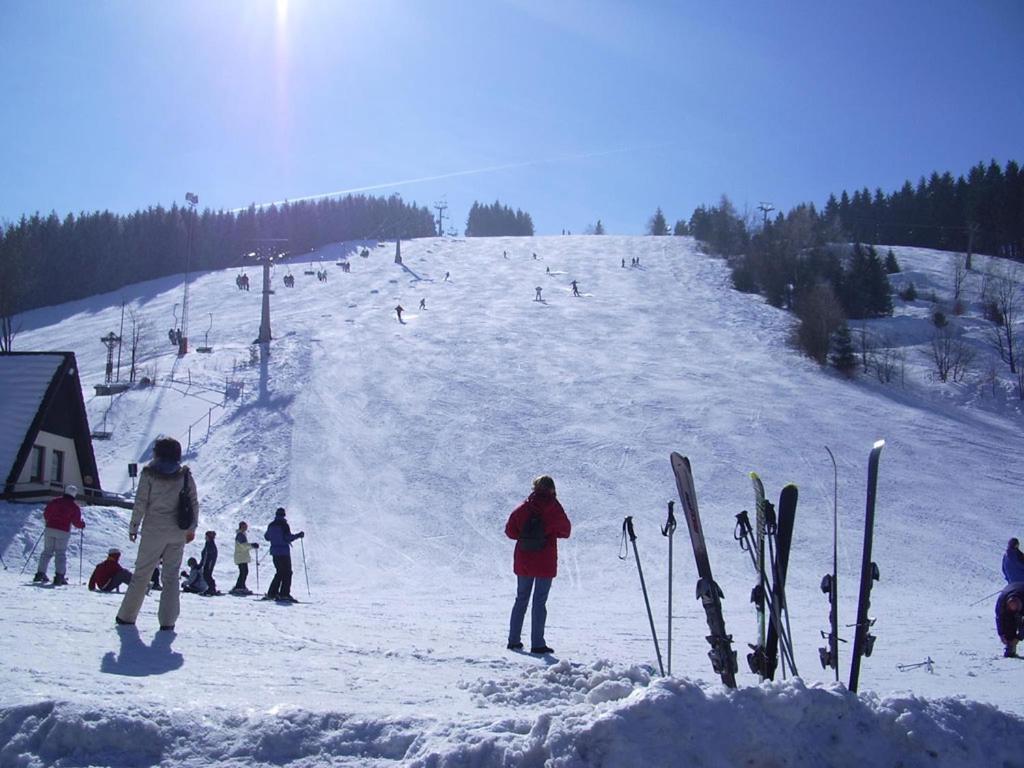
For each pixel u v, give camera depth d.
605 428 40.81
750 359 55.78
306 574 24.95
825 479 35.22
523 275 89.19
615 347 57.28
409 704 5.09
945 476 36.84
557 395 45.94
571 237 119.38
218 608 10.92
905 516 31.81
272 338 61.41
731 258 94.62
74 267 115.19
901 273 96.62
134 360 59.91
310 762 4.04
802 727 4.07
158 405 46.78
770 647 4.96
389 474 35.69
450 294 78.94
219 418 44.16
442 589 23.52
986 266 100.06
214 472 36.94
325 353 55.22
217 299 91.94
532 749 3.86
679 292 79.25
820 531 29.91
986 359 64.50
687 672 7.66
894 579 25.67
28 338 89.31
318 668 6.18
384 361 52.81
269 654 6.70
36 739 4.00
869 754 4.09
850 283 79.19
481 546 28.73
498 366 51.56
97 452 41.31
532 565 8.39
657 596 22.25
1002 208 112.81
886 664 9.23
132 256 118.38
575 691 5.73
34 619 7.58
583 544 28.64
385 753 4.14
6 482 24.61
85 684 4.93
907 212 131.62
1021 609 10.28
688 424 41.41
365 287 85.69
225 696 4.91
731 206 105.56
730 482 34.66
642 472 35.47
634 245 109.75
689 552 27.53
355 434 40.50
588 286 82.06
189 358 56.97
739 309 71.62
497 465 36.44
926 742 4.13
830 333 56.62
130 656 6.12
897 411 46.62
